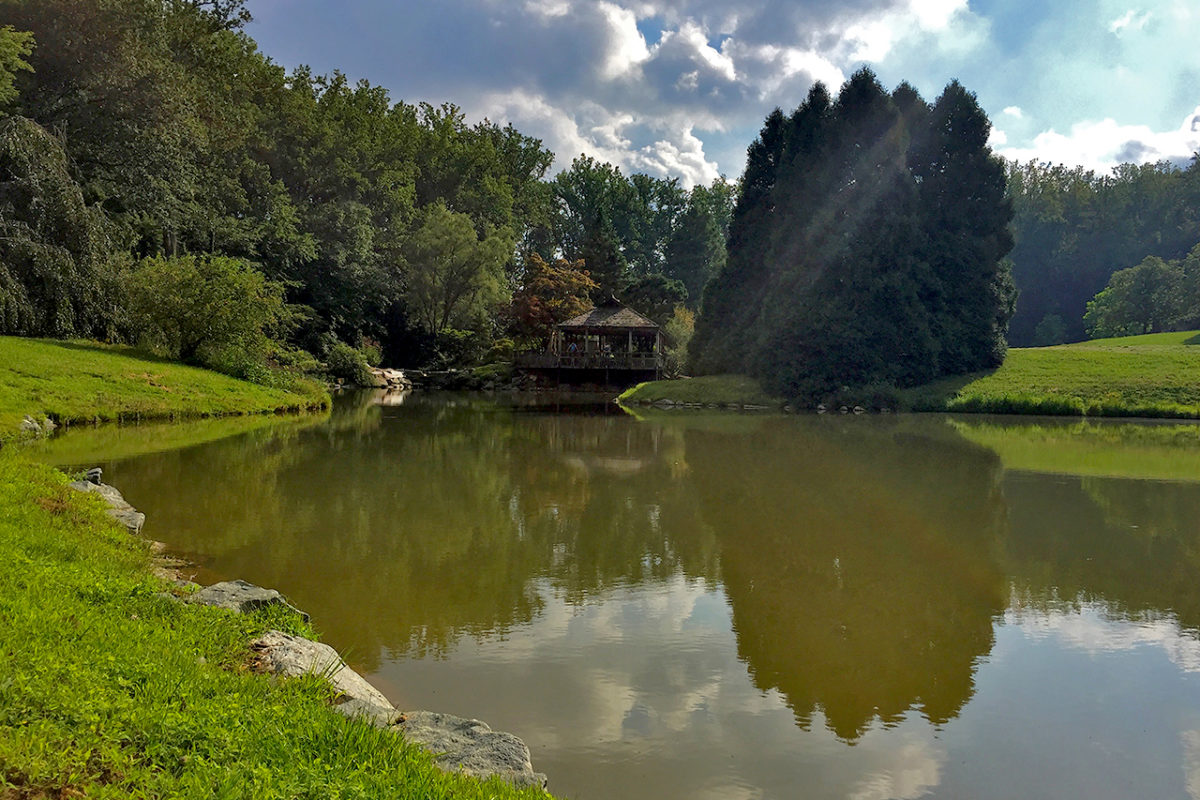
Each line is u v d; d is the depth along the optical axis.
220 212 48.72
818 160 41.59
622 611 7.92
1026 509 13.16
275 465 16.25
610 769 4.96
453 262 62.66
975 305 41.34
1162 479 16.36
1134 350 44.88
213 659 4.94
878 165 40.19
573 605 8.07
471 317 63.50
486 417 30.34
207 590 6.63
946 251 40.78
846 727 5.59
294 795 3.26
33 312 24.75
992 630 7.53
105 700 3.71
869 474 16.80
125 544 8.45
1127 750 5.34
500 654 6.75
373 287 58.16
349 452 18.70
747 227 46.97
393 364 62.09
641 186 106.31
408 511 12.29
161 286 28.88
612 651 6.88
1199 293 61.47
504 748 4.49
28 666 3.90
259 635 5.67
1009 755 5.25
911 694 6.14
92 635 4.61
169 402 23.23
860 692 6.16
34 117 31.69
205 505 12.09
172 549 9.50
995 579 9.15
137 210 36.53
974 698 6.09
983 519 12.34
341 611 7.68
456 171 75.00
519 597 8.27
